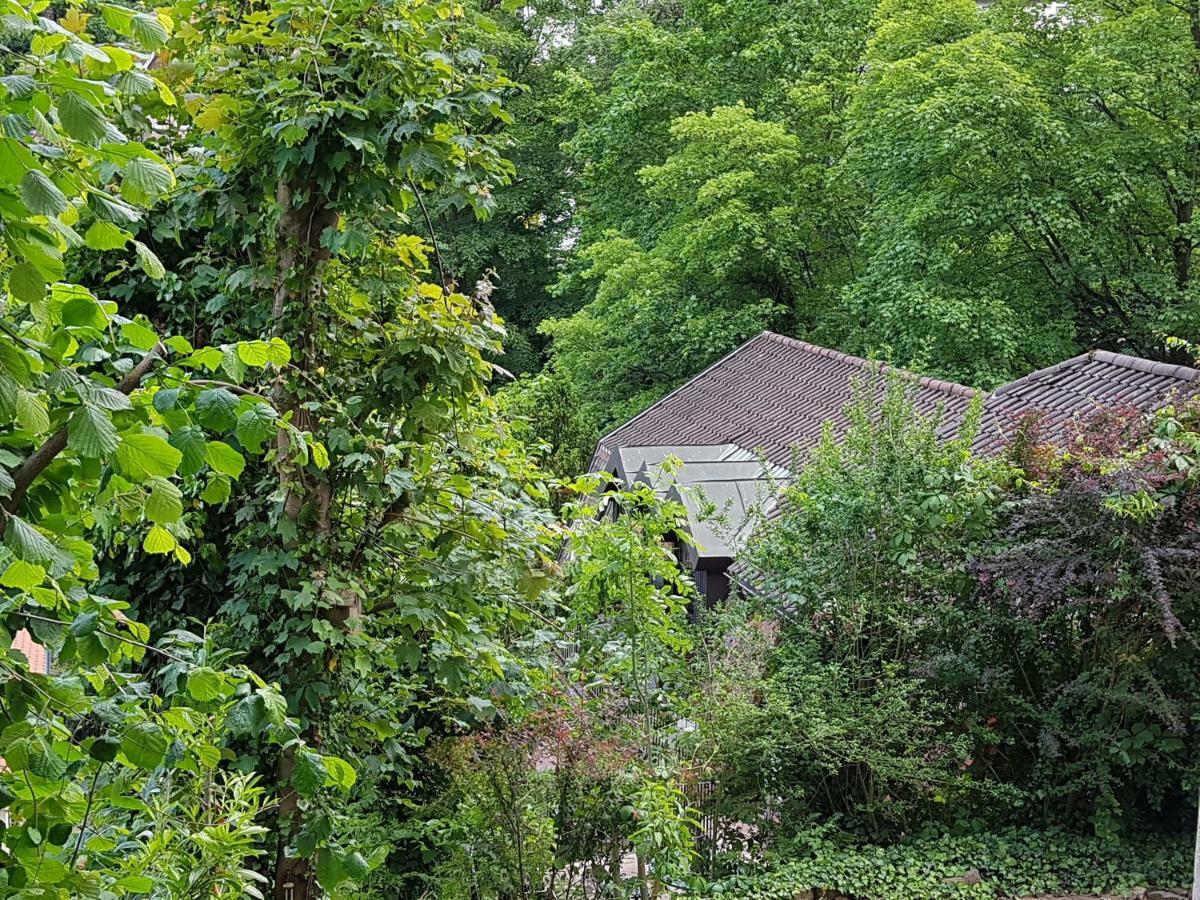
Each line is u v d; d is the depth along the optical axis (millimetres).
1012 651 8898
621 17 30609
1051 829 8570
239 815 3803
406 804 7031
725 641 8609
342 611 5621
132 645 2943
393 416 5691
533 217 32031
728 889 7660
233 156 5602
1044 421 11258
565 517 7473
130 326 2730
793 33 24281
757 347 20969
